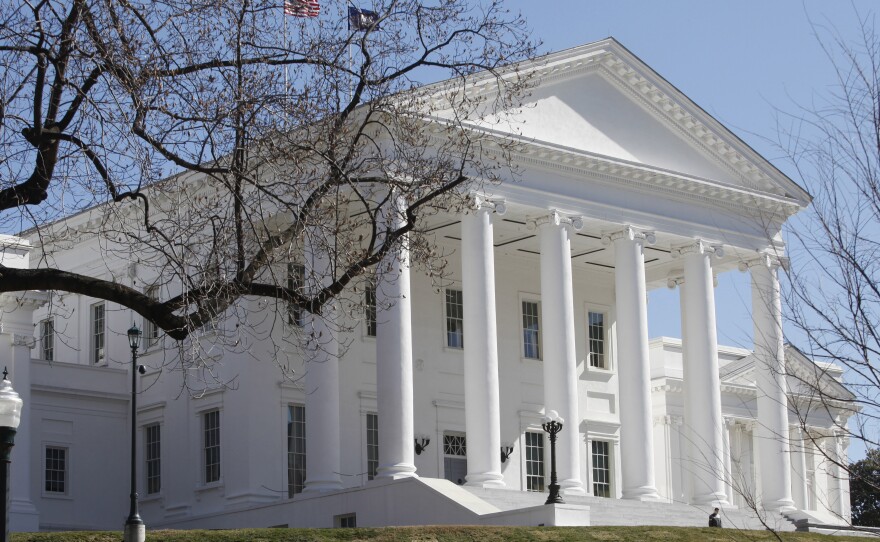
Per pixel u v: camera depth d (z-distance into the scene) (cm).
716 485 5728
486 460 5059
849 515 7575
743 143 6128
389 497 4697
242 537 3756
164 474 5834
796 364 4403
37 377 5766
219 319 2553
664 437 7462
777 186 6262
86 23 2344
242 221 2505
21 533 3741
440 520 4506
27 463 5212
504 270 6306
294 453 5544
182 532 3825
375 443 5784
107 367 6003
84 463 5862
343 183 2636
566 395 5350
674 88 5938
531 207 5466
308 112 2600
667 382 7469
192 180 3781
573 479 5272
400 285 4931
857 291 1995
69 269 6306
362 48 2644
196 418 5712
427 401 5919
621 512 5212
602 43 5753
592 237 5978
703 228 6016
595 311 6644
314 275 2547
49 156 2338
